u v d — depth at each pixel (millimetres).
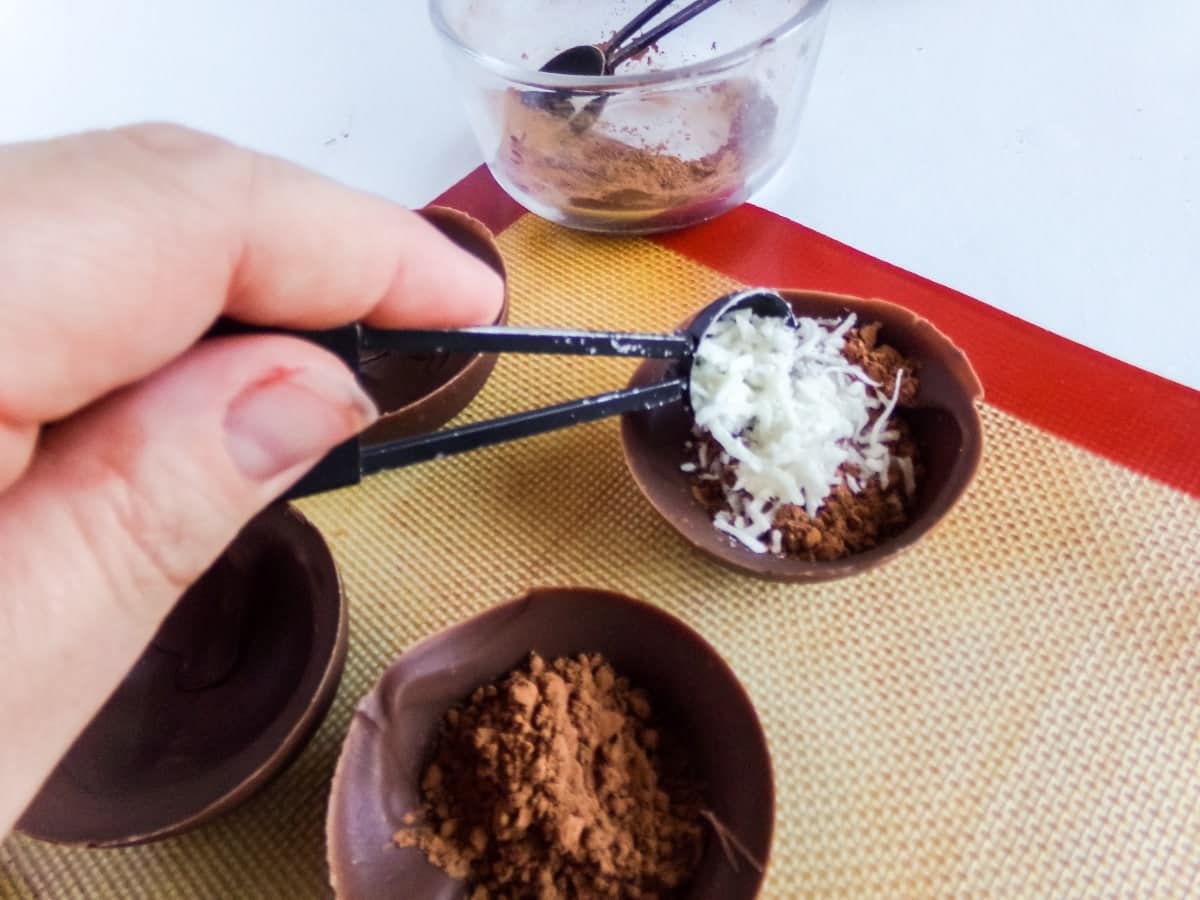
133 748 140
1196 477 157
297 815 142
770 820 120
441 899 126
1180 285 178
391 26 257
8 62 261
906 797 136
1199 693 140
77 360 92
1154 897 126
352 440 118
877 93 219
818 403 159
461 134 229
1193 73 209
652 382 165
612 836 125
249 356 102
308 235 112
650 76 184
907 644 149
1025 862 130
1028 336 175
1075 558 153
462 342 128
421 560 166
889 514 155
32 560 90
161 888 138
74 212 91
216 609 152
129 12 273
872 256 191
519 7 231
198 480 96
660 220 200
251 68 250
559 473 174
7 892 139
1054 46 220
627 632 139
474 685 139
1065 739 138
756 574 143
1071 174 197
